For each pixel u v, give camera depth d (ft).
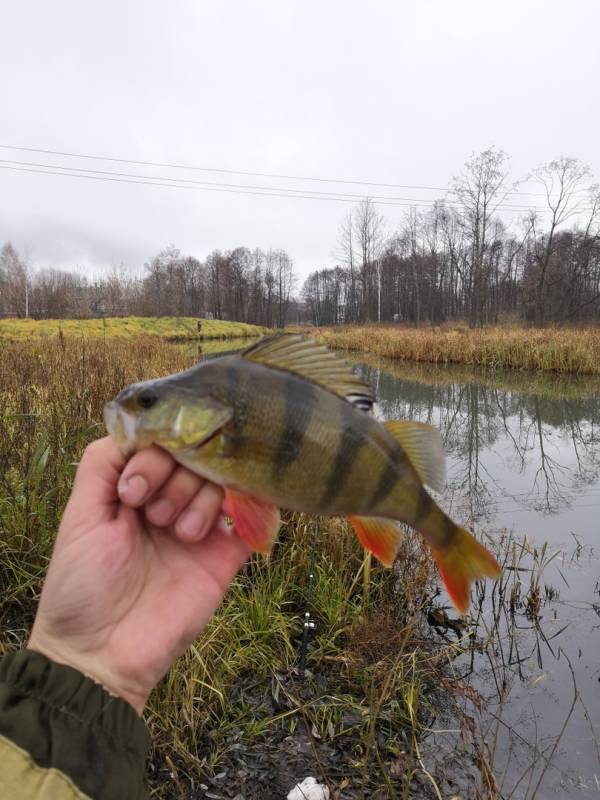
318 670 2.22
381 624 2.35
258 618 2.34
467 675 2.26
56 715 0.72
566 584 2.96
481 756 1.75
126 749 0.75
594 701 2.09
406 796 1.61
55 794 0.66
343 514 1.02
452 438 6.59
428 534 1.11
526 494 4.46
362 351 18.47
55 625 0.84
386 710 2.02
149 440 0.90
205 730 1.89
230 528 1.05
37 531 2.50
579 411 8.01
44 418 3.43
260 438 0.93
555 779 1.75
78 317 33.60
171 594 0.94
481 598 2.82
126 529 0.91
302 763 1.78
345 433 0.98
